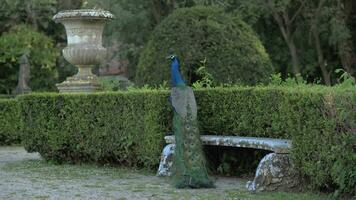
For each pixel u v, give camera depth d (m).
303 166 8.49
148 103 11.09
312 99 8.21
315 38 24.34
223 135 10.86
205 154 10.59
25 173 11.29
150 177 10.55
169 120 10.94
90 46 14.41
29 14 27.08
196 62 13.44
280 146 8.82
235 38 13.69
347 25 24.98
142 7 23.00
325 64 25.47
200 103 11.12
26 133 13.12
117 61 26.97
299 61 25.31
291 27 24.36
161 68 13.64
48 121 12.80
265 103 10.05
